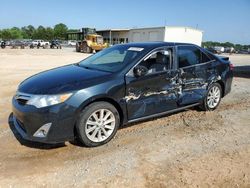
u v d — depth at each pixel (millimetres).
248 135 4965
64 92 3900
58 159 3861
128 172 3568
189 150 4262
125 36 54156
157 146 4363
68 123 3945
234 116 6031
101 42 39688
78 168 3635
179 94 5301
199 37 39500
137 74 4516
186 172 3605
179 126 5277
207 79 5871
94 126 4203
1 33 112250
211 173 3600
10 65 16188
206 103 6082
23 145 4250
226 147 4418
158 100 4949
